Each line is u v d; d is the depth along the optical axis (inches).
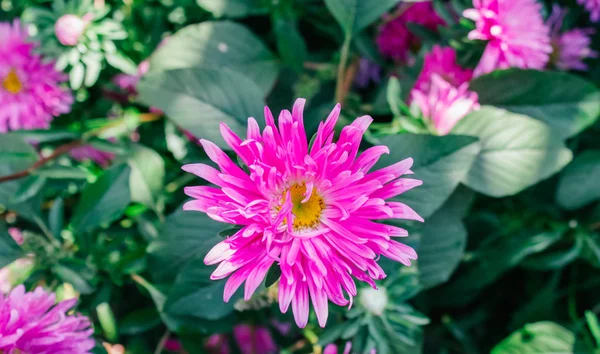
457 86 16.2
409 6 18.0
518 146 15.0
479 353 18.7
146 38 18.8
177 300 14.9
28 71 16.9
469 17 15.5
